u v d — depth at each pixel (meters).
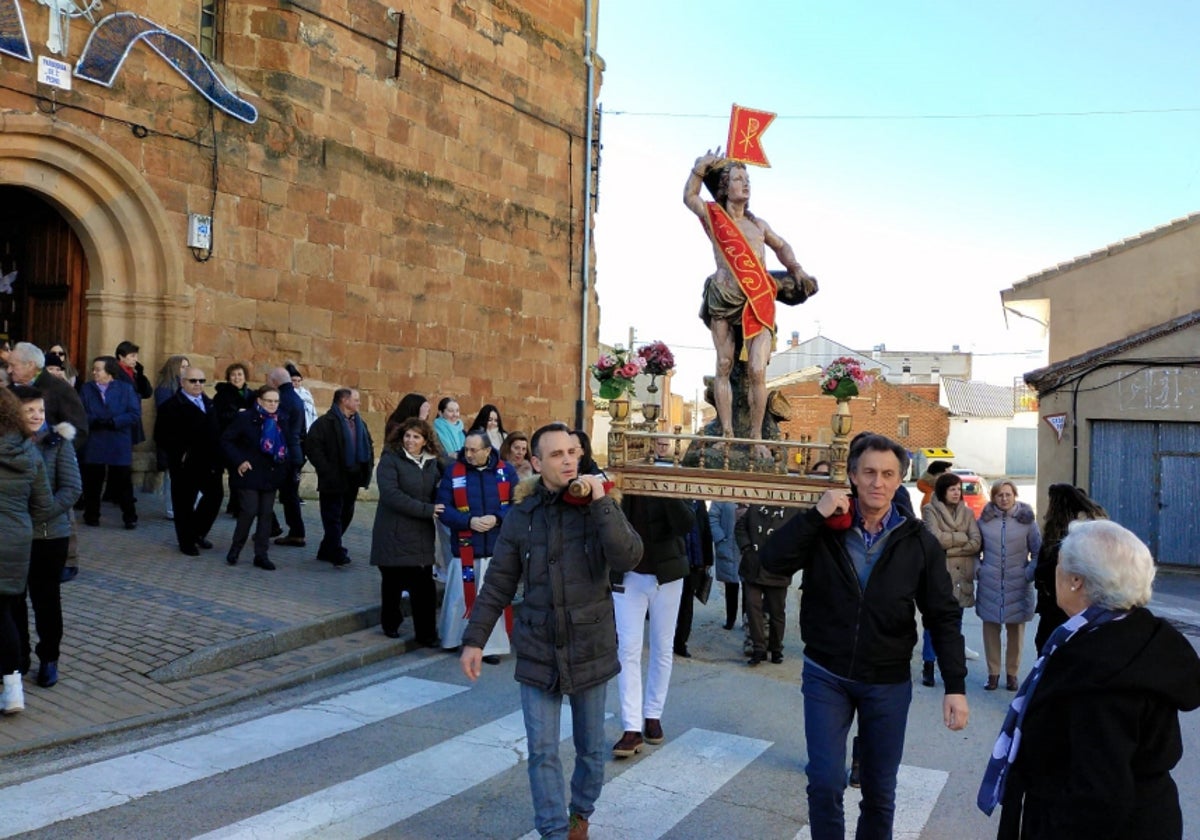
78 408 8.48
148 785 4.91
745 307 7.40
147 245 11.89
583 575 4.24
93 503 10.23
